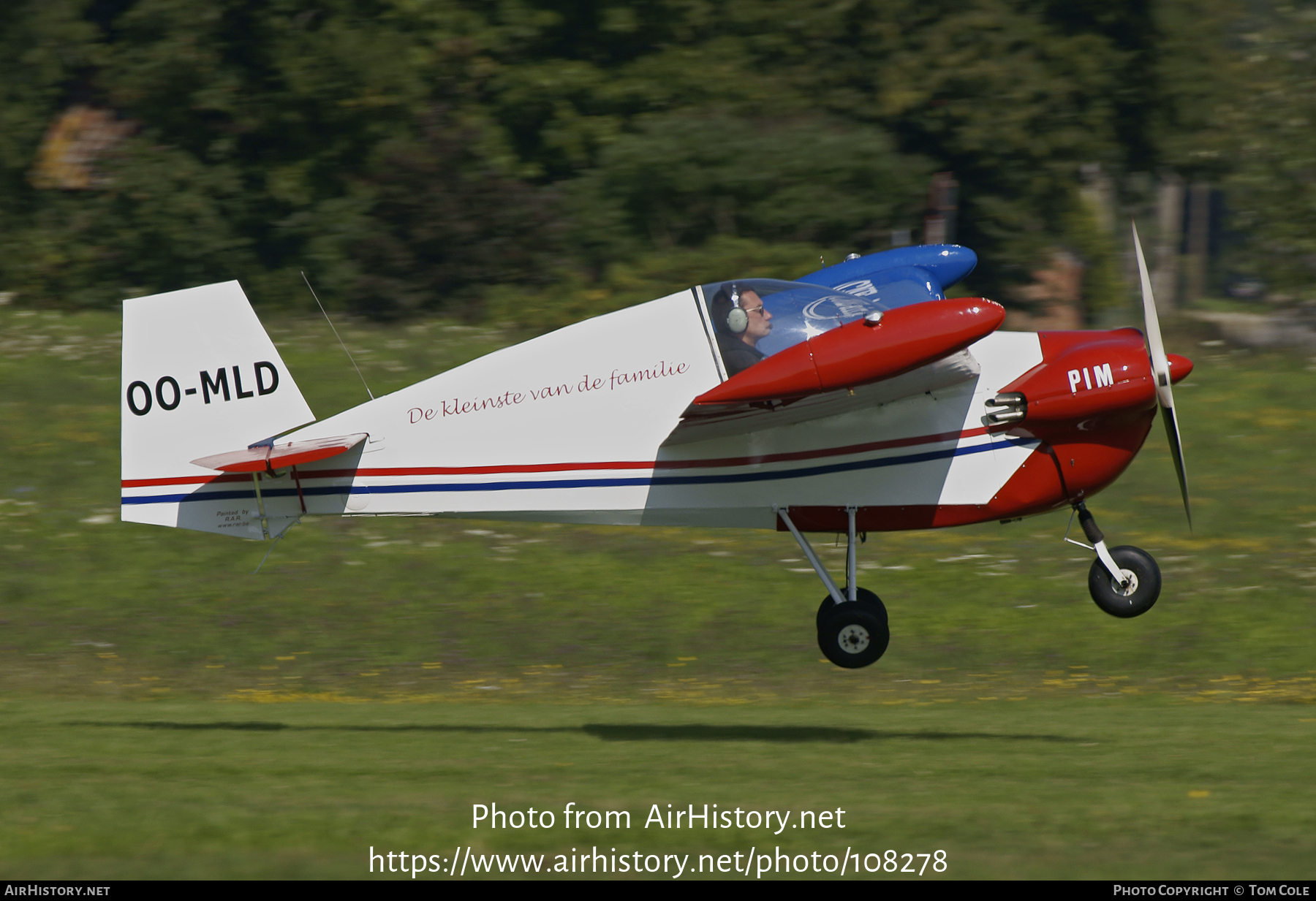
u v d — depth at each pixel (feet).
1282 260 246.68
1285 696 116.78
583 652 130.93
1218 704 113.19
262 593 144.56
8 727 95.76
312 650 131.44
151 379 87.56
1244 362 209.77
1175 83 266.36
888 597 141.59
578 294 232.53
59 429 180.55
